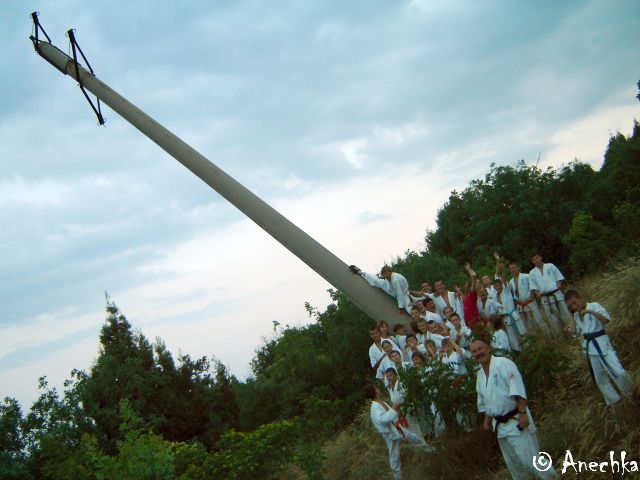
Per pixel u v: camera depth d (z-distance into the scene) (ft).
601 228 70.59
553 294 46.47
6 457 56.70
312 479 45.42
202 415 83.76
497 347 37.11
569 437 31.12
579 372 36.11
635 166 91.15
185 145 64.64
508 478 30.76
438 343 42.45
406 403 37.52
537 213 91.76
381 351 46.65
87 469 43.70
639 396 29.91
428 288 51.88
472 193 100.99
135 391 77.15
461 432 37.47
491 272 72.38
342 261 59.77
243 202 61.77
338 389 70.23
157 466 40.70
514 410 27.40
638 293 37.24
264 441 50.88
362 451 47.39
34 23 73.36
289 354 80.18
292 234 60.34
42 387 63.21
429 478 36.58
